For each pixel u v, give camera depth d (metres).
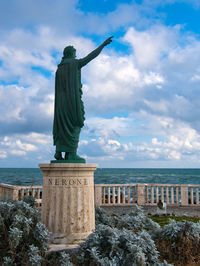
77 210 7.78
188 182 70.56
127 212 15.73
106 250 6.01
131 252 5.69
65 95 8.59
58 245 7.27
